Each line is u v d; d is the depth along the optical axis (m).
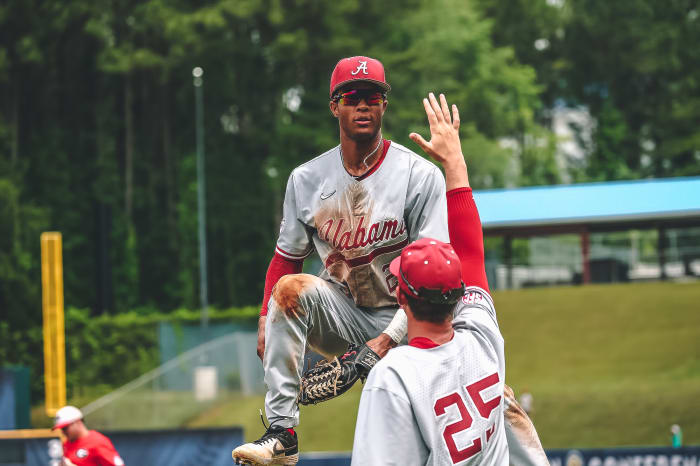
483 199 138.75
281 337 15.48
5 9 192.75
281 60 199.12
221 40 195.75
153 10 189.88
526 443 14.68
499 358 13.48
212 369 122.94
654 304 136.38
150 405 117.19
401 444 12.36
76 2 194.12
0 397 102.81
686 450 62.75
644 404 115.44
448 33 192.00
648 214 131.62
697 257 140.38
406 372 12.56
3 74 191.62
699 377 121.25
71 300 196.00
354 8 187.00
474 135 189.25
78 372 166.25
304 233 16.27
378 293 15.83
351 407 116.50
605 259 141.12
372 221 15.44
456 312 14.24
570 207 135.00
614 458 63.09
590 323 135.50
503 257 142.38
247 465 15.44
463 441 12.70
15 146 199.88
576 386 123.19
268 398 15.65
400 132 181.12
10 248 181.88
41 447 62.38
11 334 171.12
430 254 12.90
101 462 38.88
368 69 14.98
